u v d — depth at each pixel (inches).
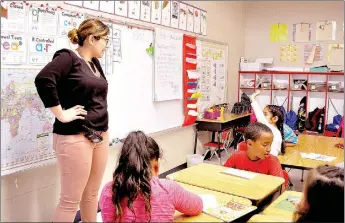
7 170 92.4
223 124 188.7
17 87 93.8
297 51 250.5
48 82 76.7
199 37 193.3
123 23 132.5
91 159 87.0
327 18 240.1
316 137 149.3
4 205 93.0
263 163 92.2
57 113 78.4
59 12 105.7
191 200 59.1
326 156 113.9
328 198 47.4
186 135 186.1
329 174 48.8
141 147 56.5
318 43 243.9
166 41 160.9
